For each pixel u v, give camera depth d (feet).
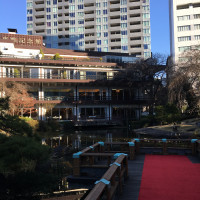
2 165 32.04
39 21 315.37
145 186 22.12
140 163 32.09
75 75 144.36
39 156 36.50
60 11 314.14
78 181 27.61
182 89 73.97
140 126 112.88
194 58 70.38
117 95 155.63
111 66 151.53
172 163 31.76
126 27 301.63
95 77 148.15
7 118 38.88
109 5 306.14
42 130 110.32
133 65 138.10
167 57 134.62
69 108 141.90
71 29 310.24
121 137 82.89
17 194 25.12
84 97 147.64
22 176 29.37
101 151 36.42
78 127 126.72
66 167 36.96
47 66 139.03
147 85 143.74
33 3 317.42
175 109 90.68
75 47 307.78
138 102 152.25
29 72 136.05
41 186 26.89
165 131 71.20
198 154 36.52
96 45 303.89
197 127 71.05
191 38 229.45
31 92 138.10
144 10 300.61
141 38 298.15
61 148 56.08
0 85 90.07
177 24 234.38
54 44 312.71
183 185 22.04
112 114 151.23
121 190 20.24
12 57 140.15
